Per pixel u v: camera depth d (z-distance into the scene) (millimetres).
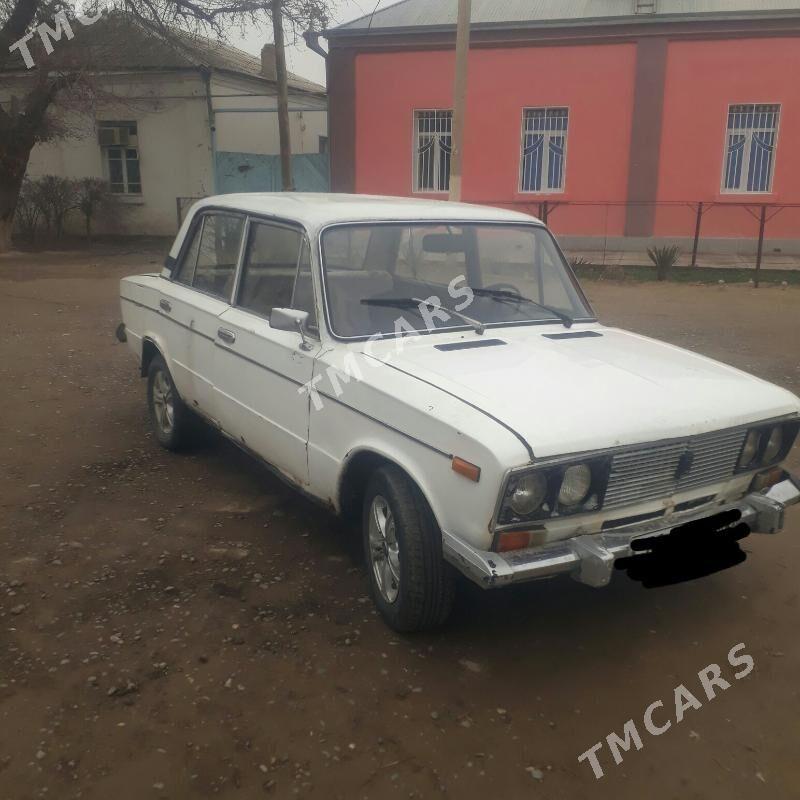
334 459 3719
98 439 5883
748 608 3783
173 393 5383
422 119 20062
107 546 4223
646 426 3100
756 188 18734
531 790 2656
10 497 4809
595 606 3779
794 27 17547
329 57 20125
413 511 3270
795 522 4719
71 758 2730
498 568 2881
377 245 4113
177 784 2635
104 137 22219
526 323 4230
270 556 4168
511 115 19484
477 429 2945
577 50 18781
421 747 2834
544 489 2922
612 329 4496
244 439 4570
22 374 7695
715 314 11602
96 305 11867
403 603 3326
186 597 3746
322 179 23672
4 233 19016
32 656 3271
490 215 4566
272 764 2734
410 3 20609
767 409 3465
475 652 3396
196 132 21984
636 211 19234
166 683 3129
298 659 3305
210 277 5027
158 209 22828
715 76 18219
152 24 17891
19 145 18312
